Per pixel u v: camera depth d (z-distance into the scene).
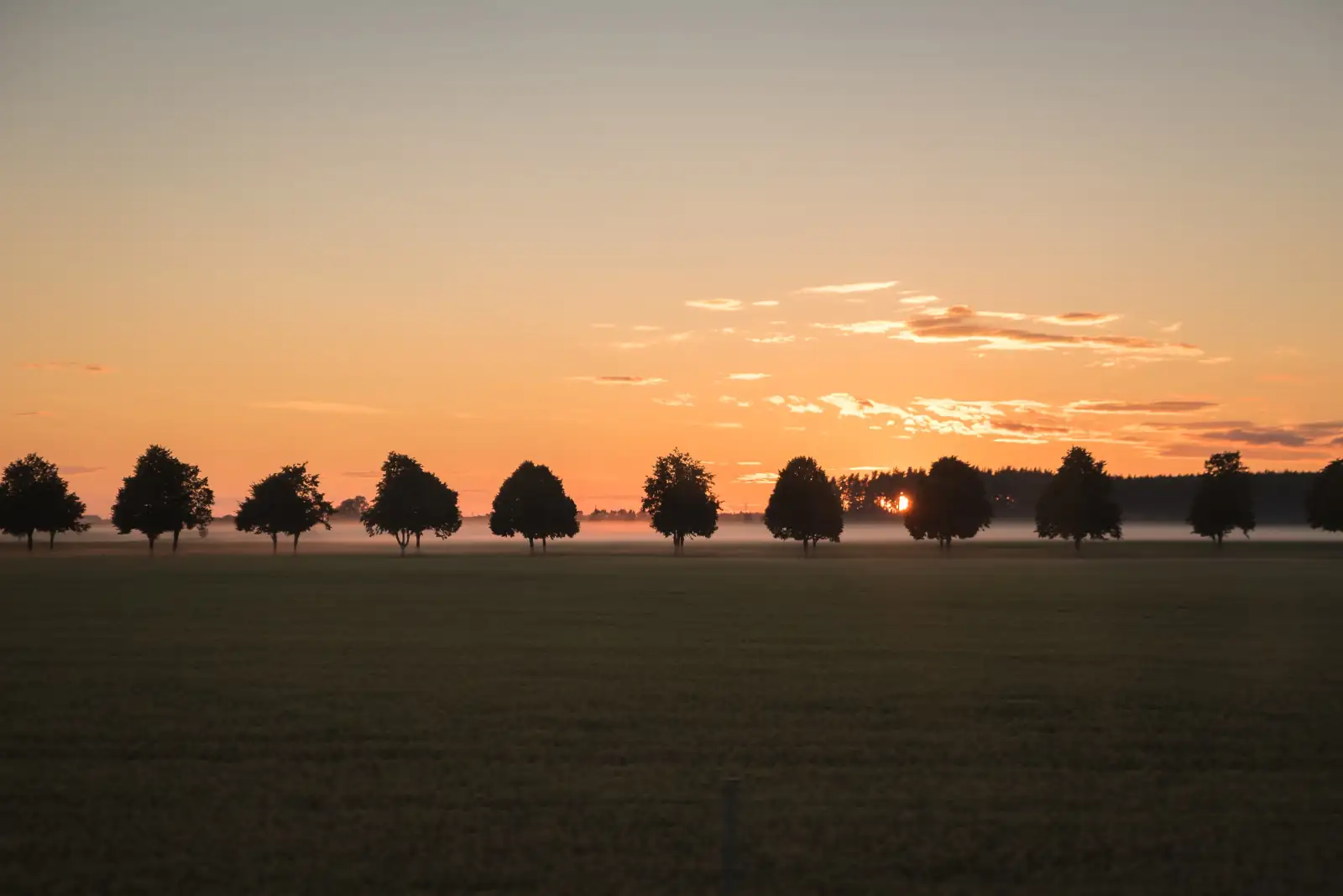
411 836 14.73
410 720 22.88
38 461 170.75
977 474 182.12
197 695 26.30
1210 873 13.45
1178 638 39.59
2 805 16.30
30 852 14.15
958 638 39.44
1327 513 170.75
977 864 13.73
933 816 15.64
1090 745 20.48
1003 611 52.41
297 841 14.55
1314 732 21.88
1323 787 17.42
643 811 15.86
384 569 105.06
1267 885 13.10
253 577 86.62
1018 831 15.00
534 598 61.81
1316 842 14.54
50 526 167.50
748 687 27.41
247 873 13.38
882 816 15.64
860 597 62.66
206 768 18.66
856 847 14.34
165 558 139.38
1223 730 22.02
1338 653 35.28
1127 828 15.16
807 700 25.44
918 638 39.75
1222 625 44.97
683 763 18.88
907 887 13.05
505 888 12.98
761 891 12.92
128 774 18.20
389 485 182.38
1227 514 175.50
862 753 19.75
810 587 73.19
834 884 13.11
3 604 56.41
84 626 44.16
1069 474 175.75
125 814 15.82
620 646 36.88
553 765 18.75
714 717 23.16
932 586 75.06
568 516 183.88
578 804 16.27
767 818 15.53
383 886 13.02
